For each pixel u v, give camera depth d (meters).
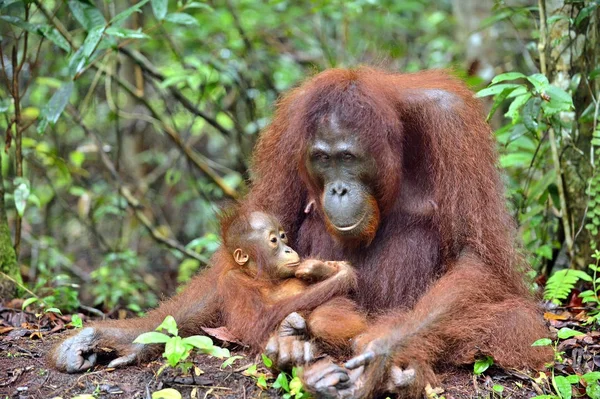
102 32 8.29
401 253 6.78
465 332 6.09
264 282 6.72
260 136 7.64
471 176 6.54
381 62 7.84
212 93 13.92
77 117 13.34
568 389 5.92
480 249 6.45
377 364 5.47
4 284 8.65
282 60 15.25
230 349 6.68
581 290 8.84
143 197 15.43
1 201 8.88
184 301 6.98
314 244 7.12
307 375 5.33
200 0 13.19
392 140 6.52
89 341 6.30
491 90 7.36
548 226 9.66
